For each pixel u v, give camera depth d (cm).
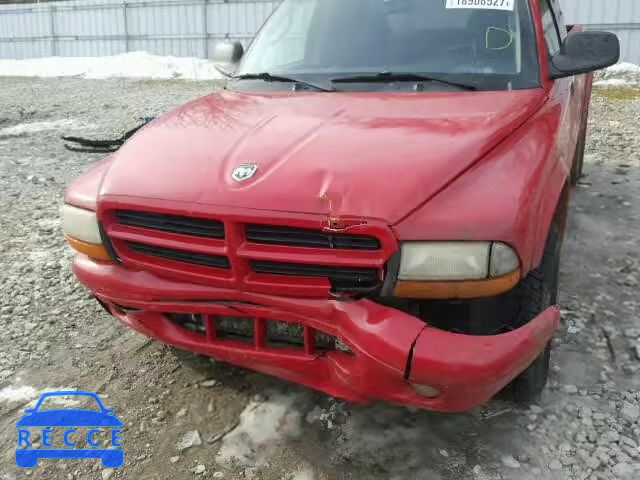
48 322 340
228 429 252
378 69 297
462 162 209
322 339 214
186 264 224
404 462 230
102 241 240
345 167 210
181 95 1321
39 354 310
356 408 260
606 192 513
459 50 295
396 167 206
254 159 223
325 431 248
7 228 493
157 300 232
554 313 211
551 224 240
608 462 226
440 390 190
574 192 514
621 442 234
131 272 238
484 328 199
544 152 230
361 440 242
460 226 190
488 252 190
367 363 194
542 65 288
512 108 249
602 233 430
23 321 342
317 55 319
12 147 795
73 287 383
